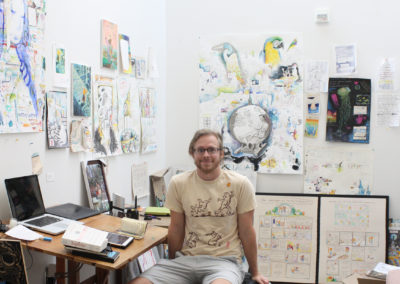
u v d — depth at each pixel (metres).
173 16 3.69
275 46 3.46
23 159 2.09
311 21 3.40
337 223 3.39
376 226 3.33
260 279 2.13
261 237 3.47
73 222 1.90
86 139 2.56
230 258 2.10
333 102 3.38
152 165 3.51
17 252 1.62
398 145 3.30
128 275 2.80
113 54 2.84
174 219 2.22
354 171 3.38
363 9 3.31
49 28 2.24
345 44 3.35
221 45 3.56
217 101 3.58
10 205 1.92
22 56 2.05
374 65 3.31
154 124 3.51
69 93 2.42
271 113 3.48
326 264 3.38
